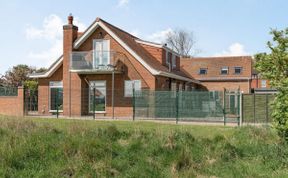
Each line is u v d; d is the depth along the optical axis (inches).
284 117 416.5
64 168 335.0
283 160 384.5
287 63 451.2
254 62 476.4
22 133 407.8
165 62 1418.6
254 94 977.5
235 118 1032.8
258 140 458.3
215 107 1047.6
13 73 2065.7
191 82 1716.3
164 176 342.3
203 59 2129.7
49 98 1294.3
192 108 1059.9
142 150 395.5
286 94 420.2
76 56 1229.7
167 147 400.8
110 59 1205.7
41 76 1300.4
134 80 1204.5
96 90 1235.2
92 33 1251.8
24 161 344.5
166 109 1087.0
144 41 1392.7
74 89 1246.3
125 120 945.5
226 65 2064.5
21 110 1230.9
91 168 338.0
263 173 357.7
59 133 428.8
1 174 313.3
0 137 390.6
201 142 434.9
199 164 376.2
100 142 394.3
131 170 348.8
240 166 375.9
